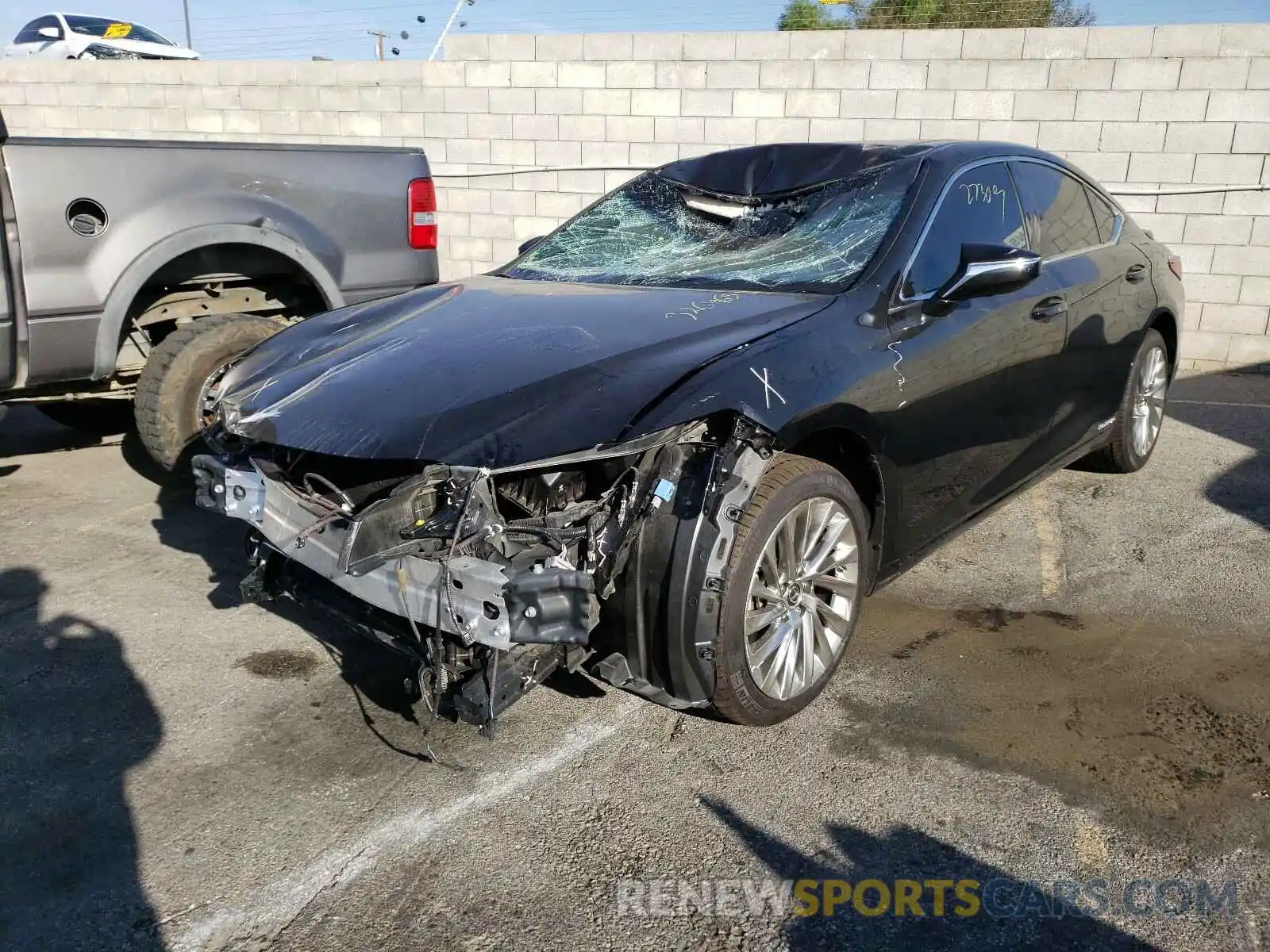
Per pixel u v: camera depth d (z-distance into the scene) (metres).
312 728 3.10
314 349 3.43
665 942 2.23
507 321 3.28
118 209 4.56
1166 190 8.04
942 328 3.39
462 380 2.84
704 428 2.68
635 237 4.11
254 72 10.45
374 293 5.54
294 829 2.62
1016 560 4.32
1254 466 5.56
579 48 9.30
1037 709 3.14
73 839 2.59
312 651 3.59
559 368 2.82
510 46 9.51
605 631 2.77
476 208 10.04
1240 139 7.74
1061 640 3.59
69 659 3.52
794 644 2.98
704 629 2.66
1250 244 7.92
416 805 2.72
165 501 5.16
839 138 8.78
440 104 9.88
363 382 2.97
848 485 3.09
